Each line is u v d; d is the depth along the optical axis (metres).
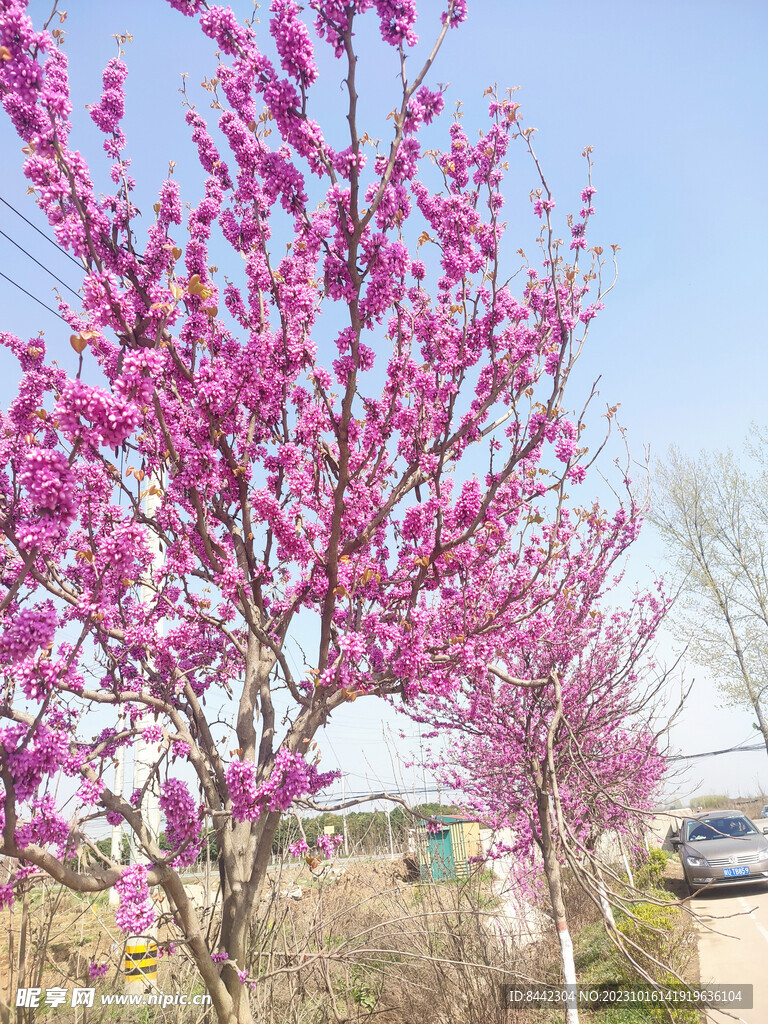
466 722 7.13
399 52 3.38
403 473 5.30
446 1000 5.99
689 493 22.61
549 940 8.33
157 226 4.65
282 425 4.64
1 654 2.81
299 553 4.35
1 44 3.21
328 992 5.57
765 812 28.23
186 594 4.59
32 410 4.34
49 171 3.63
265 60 3.75
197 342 4.75
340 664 4.17
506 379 4.71
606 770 7.45
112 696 4.36
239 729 5.28
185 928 4.02
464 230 4.67
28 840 3.09
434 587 5.10
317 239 3.83
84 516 4.40
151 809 6.16
